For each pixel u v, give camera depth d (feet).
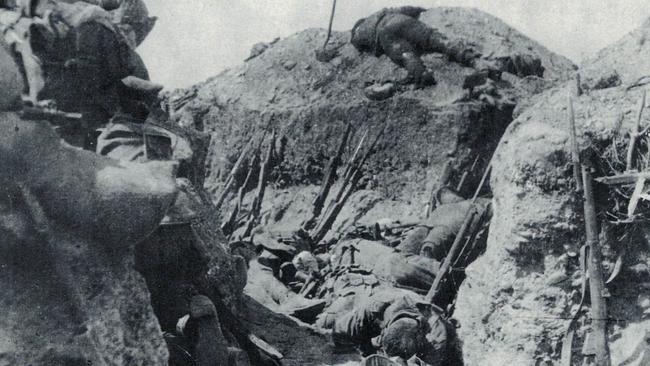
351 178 55.62
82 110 22.54
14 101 14.87
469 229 37.63
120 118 23.58
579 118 27.27
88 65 22.38
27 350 14.20
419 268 38.14
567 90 29.25
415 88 69.82
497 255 28.14
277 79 80.64
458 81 69.00
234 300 27.96
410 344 28.27
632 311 25.18
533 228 26.61
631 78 31.24
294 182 73.41
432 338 29.50
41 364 14.28
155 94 24.35
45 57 21.22
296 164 73.05
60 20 21.63
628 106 26.94
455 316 31.53
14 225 14.52
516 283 26.94
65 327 14.73
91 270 15.42
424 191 64.13
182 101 85.05
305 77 79.36
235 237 52.47
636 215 25.18
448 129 64.44
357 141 69.36
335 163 57.00
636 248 25.62
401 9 77.20
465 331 30.12
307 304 36.76
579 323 25.80
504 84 71.05
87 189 15.38
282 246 44.47
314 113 72.13
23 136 14.78
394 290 32.42
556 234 26.37
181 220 23.84
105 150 22.95
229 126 79.51
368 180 67.77
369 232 49.88
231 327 27.61
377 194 66.85
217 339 22.61
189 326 22.66
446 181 60.90
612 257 25.55
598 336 23.03
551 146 26.68
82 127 22.58
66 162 15.42
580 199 26.27
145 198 16.02
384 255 40.86
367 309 30.48
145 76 25.08
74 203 15.17
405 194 65.21
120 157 22.76
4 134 14.53
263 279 40.91
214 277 26.35
